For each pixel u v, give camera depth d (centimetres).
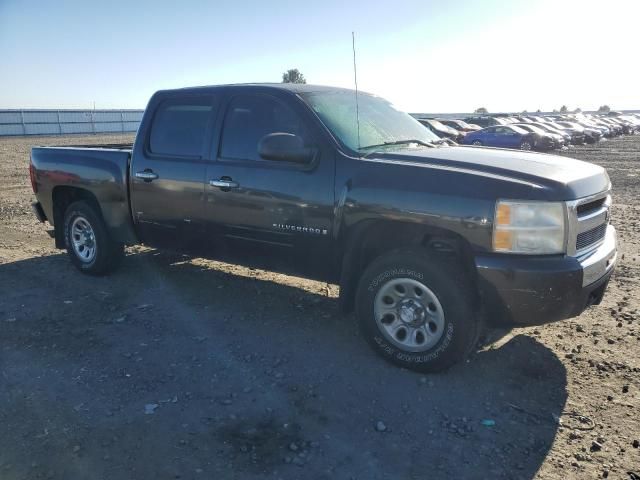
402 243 418
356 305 415
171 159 511
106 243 596
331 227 415
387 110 518
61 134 5781
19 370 398
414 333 394
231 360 414
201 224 497
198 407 350
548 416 342
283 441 316
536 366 405
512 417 341
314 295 557
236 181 461
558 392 370
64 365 406
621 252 734
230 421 335
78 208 608
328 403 356
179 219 513
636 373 393
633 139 4050
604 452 306
